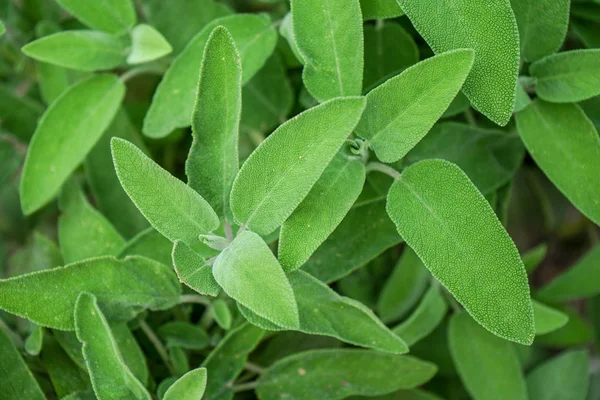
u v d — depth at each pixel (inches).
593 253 20.7
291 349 19.9
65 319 17.3
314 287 17.1
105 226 19.6
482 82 16.6
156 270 17.8
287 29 18.6
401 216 16.7
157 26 20.3
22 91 22.3
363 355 18.6
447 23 16.6
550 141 17.8
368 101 16.6
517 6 17.7
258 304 15.8
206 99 16.6
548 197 22.6
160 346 19.0
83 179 21.5
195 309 20.0
